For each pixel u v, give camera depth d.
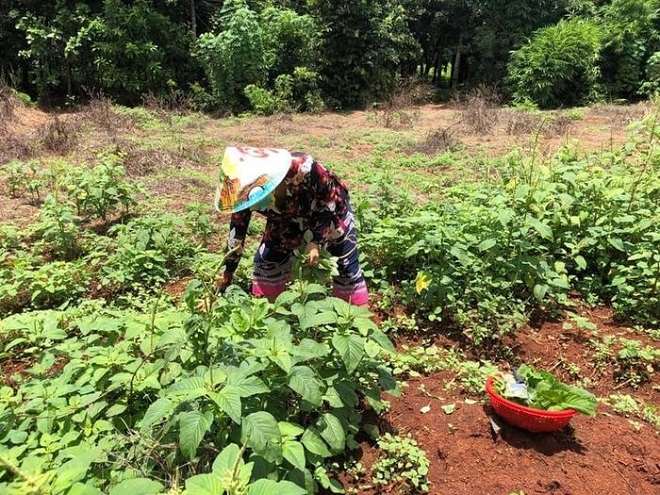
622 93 18.75
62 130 10.17
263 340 2.70
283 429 2.48
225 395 2.29
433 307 4.42
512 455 3.03
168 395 2.32
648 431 3.27
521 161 6.27
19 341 3.45
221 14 18.58
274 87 17.89
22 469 2.13
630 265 4.83
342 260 3.63
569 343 4.20
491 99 17.88
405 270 5.09
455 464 3.00
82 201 6.77
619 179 5.30
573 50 17.39
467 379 3.65
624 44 18.14
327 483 2.67
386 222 5.02
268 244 3.62
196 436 2.20
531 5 20.05
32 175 8.04
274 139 12.20
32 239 6.15
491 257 4.55
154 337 2.97
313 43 18.83
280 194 3.23
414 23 21.88
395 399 3.49
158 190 7.98
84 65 17.28
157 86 17.59
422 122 15.02
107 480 2.42
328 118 15.97
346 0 18.45
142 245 5.34
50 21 17.12
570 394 3.05
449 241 4.59
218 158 10.20
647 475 2.94
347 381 2.96
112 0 16.98
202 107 17.19
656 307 4.45
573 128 12.49
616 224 5.00
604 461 3.00
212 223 6.64
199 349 2.78
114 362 2.93
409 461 2.95
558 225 5.03
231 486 1.75
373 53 18.97
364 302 3.75
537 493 2.81
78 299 4.77
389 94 19.31
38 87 16.98
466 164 9.71
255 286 3.83
